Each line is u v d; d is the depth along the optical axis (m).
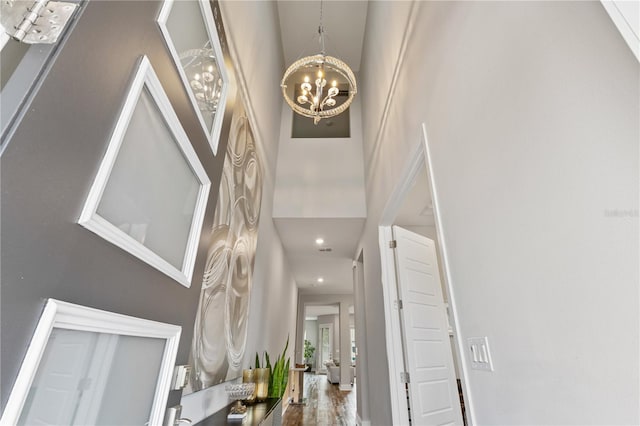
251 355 2.93
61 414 0.52
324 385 9.62
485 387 1.10
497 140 1.07
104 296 0.63
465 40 1.33
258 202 3.15
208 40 1.25
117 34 0.67
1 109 0.45
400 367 2.65
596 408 0.66
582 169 0.71
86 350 0.59
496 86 1.08
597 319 0.66
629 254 0.59
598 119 0.68
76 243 0.55
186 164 1.03
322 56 2.70
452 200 1.42
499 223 1.05
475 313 1.19
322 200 4.22
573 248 0.73
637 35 0.56
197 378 1.58
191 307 1.05
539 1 0.87
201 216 1.11
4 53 0.48
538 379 0.84
